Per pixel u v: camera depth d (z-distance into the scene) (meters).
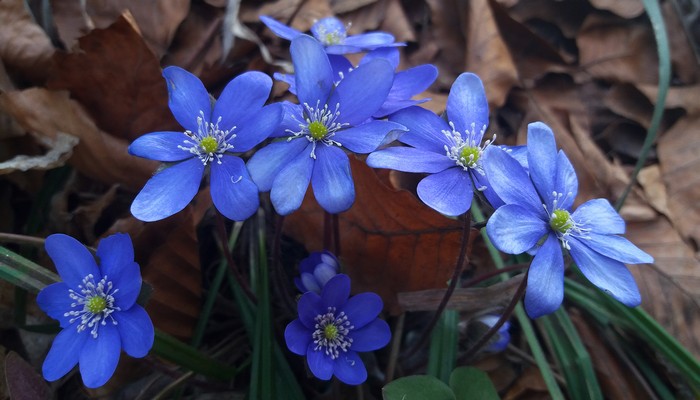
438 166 0.15
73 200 0.20
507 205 0.14
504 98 0.23
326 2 0.24
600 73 0.23
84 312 0.15
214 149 0.15
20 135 0.20
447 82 0.24
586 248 0.15
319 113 0.15
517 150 0.16
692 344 0.20
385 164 0.15
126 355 0.18
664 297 0.20
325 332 0.16
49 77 0.19
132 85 0.19
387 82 0.15
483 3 0.23
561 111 0.23
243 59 0.22
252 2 0.23
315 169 0.15
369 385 0.19
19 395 0.16
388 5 0.24
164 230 0.18
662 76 0.21
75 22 0.21
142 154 0.15
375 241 0.18
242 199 0.14
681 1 0.24
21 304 0.19
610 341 0.20
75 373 0.19
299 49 0.15
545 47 0.24
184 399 0.18
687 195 0.22
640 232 0.21
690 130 0.22
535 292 0.14
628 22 0.23
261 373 0.17
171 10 0.22
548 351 0.20
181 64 0.22
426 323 0.20
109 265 0.15
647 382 0.20
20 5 0.20
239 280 0.18
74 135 0.19
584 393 0.18
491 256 0.21
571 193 0.15
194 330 0.19
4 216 0.20
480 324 0.18
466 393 0.17
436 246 0.18
